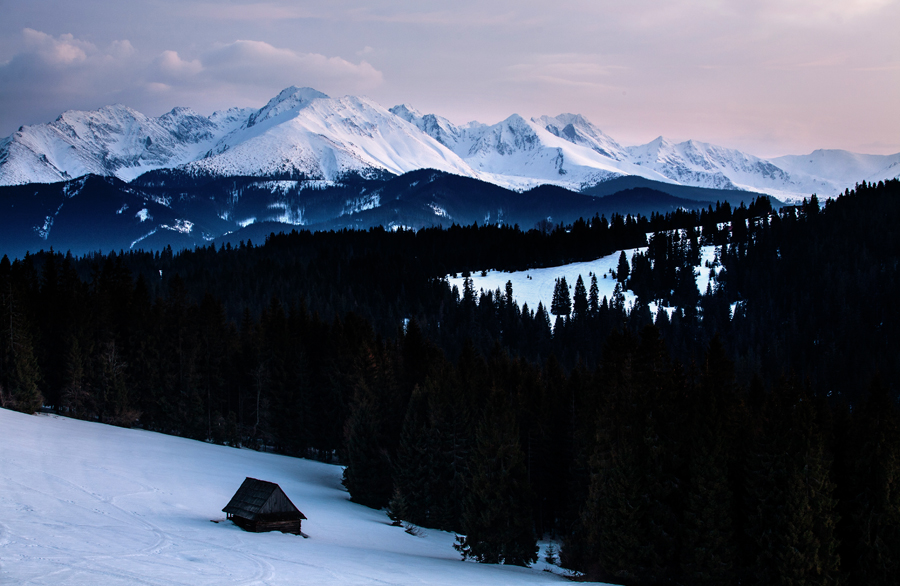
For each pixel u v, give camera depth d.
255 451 90.75
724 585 44.75
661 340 61.78
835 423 59.34
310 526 54.72
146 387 96.12
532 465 69.94
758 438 48.31
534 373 85.00
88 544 38.72
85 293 111.88
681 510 48.12
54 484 53.06
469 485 58.97
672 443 49.47
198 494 58.06
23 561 34.38
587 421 61.16
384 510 69.62
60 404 95.69
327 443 90.94
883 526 47.16
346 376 88.88
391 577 39.78
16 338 87.00
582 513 50.69
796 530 44.38
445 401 66.62
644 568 46.25
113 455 68.62
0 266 120.56
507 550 53.03
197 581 33.91
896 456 48.38
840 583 44.88
